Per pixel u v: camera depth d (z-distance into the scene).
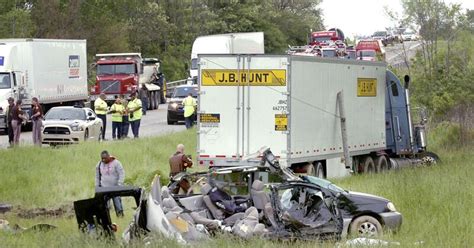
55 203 65.75
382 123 87.12
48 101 131.38
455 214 50.66
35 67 127.12
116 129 109.44
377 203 45.69
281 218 42.25
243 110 68.75
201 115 69.56
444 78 117.88
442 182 63.31
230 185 46.78
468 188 60.28
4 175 72.50
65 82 137.25
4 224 51.62
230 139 69.19
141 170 77.19
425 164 90.12
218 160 69.31
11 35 190.12
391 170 83.00
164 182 70.88
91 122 104.25
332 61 74.94
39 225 48.78
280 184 43.31
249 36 146.50
